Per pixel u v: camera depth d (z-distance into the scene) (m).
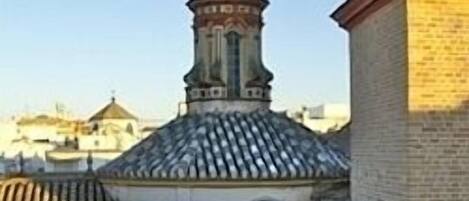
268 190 22.77
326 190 23.11
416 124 13.27
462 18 13.39
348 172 23.30
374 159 15.17
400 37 13.64
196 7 27.05
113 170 24.08
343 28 17.33
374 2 14.68
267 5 27.52
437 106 13.30
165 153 23.95
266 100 26.53
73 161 49.59
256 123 25.31
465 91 13.36
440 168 13.28
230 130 24.69
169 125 26.17
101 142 62.22
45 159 51.00
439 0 13.37
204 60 26.58
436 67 13.32
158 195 23.08
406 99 13.35
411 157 13.25
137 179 23.22
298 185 22.92
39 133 78.12
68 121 83.12
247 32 26.72
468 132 13.34
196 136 24.36
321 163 23.50
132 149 25.44
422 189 13.24
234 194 22.69
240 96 26.08
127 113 72.81
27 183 24.81
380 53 14.75
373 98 15.22
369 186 15.54
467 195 13.29
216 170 22.38
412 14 13.32
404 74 13.44
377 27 14.94
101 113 72.12
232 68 26.41
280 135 24.77
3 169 45.59
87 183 25.22
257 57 26.86
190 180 22.45
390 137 14.20
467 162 13.34
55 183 25.06
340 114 74.88
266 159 23.20
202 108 26.12
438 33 13.34
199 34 26.91
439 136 13.30
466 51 13.37
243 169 22.47
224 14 26.61
